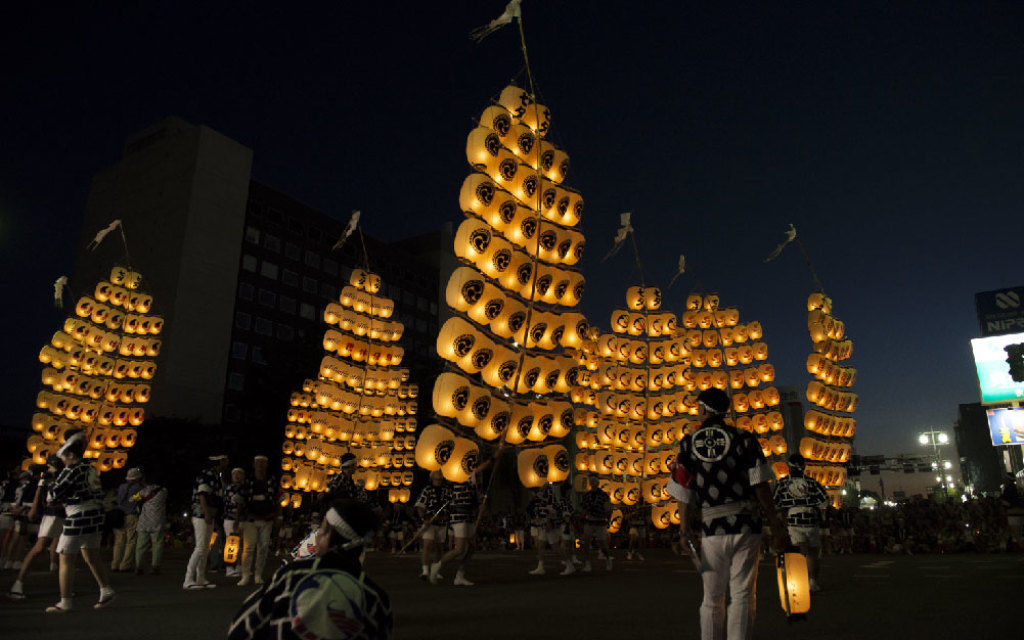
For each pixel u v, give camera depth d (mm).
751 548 4113
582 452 19797
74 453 7711
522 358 12320
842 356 21531
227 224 59844
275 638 2143
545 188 13133
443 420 11688
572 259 13508
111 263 60344
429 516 11367
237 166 61719
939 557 16297
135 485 13547
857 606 7461
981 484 78312
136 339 21578
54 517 8469
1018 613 6754
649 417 20109
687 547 4414
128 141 67000
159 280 56375
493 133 12391
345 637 2139
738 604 4043
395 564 15906
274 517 11203
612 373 20031
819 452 20531
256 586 10469
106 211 62062
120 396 20688
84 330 20578
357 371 22484
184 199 57656
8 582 10539
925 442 62031
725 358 20859
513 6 12711
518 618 6793
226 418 56938
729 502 4164
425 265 82750
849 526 20797
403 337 77312
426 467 11141
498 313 12125
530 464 12344
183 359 54344
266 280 62906
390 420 23016
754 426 20062
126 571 13219
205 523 10172
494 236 12164
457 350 11539
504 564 15875
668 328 20531
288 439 25281
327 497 8375
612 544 25344
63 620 6766
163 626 6395
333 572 2250
